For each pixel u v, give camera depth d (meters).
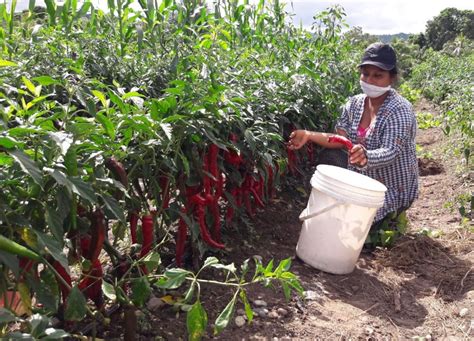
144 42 3.79
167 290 2.87
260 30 5.00
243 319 2.73
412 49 35.88
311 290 3.16
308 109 4.41
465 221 4.59
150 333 2.50
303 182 5.28
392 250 3.87
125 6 3.87
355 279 3.43
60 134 1.69
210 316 2.73
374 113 4.08
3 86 2.45
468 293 3.29
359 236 3.37
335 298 3.14
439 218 4.88
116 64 3.61
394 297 3.23
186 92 2.68
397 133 3.85
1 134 1.56
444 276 3.51
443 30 53.09
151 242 2.50
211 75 2.82
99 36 3.84
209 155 2.88
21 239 1.78
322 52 5.80
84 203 1.86
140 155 2.31
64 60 3.01
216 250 3.18
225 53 3.74
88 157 1.93
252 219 3.93
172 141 2.36
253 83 3.68
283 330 2.71
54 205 1.84
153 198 2.84
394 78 3.92
